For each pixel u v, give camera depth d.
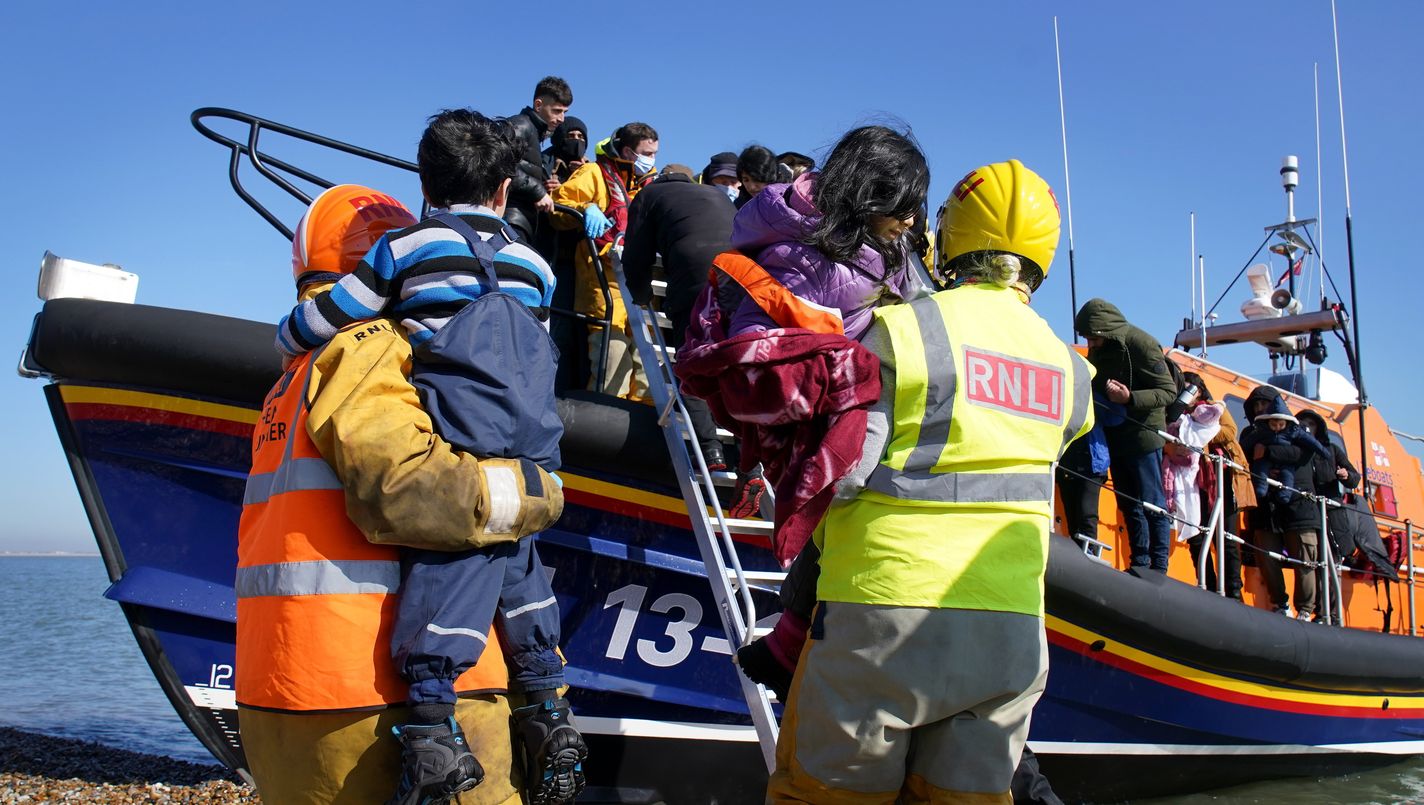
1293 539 5.90
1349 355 8.06
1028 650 1.90
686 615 3.98
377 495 1.86
